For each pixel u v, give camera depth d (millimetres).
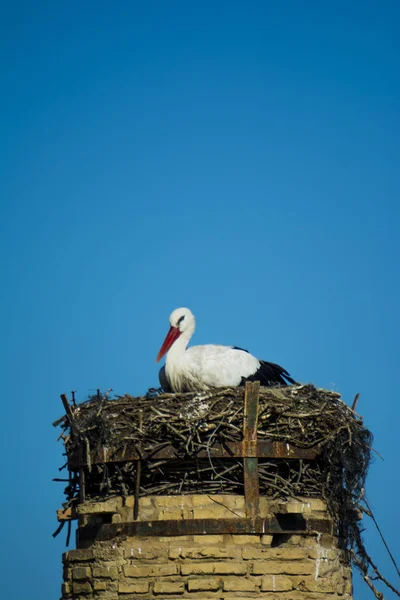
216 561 14906
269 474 15414
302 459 15648
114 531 15414
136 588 14961
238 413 15352
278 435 15438
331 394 16438
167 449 15266
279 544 15414
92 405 16078
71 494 16922
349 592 16344
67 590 15898
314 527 15688
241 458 15336
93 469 16125
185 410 15195
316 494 16047
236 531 15031
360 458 16625
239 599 14750
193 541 15070
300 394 16125
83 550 15789
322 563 15422
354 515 17078
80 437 15922
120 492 15734
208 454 15094
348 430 16125
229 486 15391
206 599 14750
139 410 15445
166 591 14836
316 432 15820
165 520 15172
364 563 17422
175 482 15484
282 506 15133
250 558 14977
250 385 15289
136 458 15312
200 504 15203
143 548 15133
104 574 15281
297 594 14969
